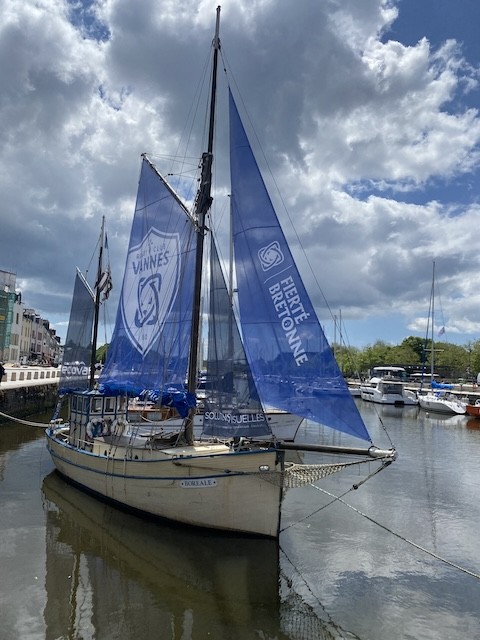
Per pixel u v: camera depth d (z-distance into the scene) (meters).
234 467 15.52
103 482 18.98
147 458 17.56
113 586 12.84
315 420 15.54
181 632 10.91
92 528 16.67
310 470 15.72
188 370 19.50
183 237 20.48
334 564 14.77
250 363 16.73
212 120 20.25
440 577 14.12
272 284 16.69
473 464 30.48
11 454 28.33
